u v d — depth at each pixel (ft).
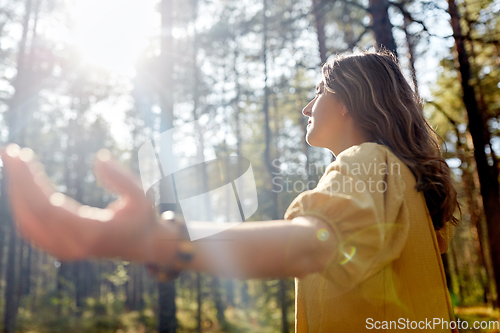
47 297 57.52
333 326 2.32
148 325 53.98
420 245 2.31
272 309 53.26
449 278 14.05
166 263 1.14
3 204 43.52
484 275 35.42
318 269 1.58
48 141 65.21
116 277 70.64
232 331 49.88
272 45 35.70
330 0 20.35
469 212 26.58
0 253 61.05
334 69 2.99
